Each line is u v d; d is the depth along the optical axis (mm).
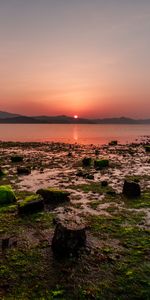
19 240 12156
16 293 8656
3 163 34531
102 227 13461
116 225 13758
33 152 49594
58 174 26906
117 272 9727
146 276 9500
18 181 23641
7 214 15219
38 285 9039
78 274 9609
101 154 46312
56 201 17250
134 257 10695
